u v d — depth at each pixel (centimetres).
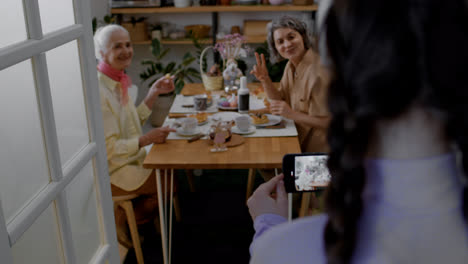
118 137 233
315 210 192
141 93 480
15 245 91
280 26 235
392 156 31
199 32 439
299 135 239
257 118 236
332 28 30
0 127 87
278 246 40
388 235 33
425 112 29
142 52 468
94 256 134
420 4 26
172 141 224
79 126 122
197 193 320
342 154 32
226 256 250
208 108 268
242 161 198
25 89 95
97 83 131
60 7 109
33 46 93
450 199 32
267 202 72
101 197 136
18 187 92
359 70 28
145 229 278
